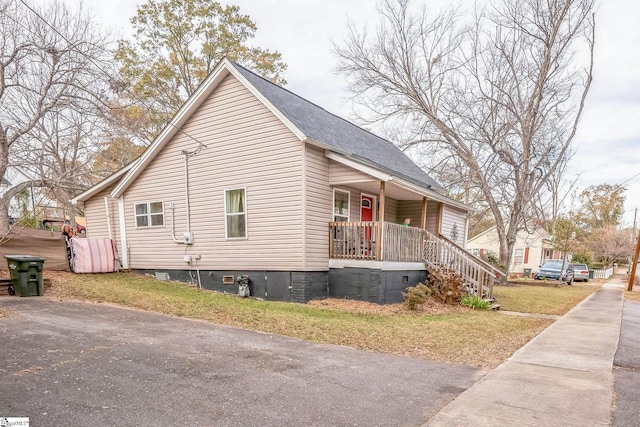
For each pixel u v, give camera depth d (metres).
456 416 3.15
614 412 3.30
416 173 14.34
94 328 5.39
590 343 6.02
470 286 10.60
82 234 17.75
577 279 25.14
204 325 6.16
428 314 8.45
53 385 3.38
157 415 2.94
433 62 20.09
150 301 7.74
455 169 20.47
